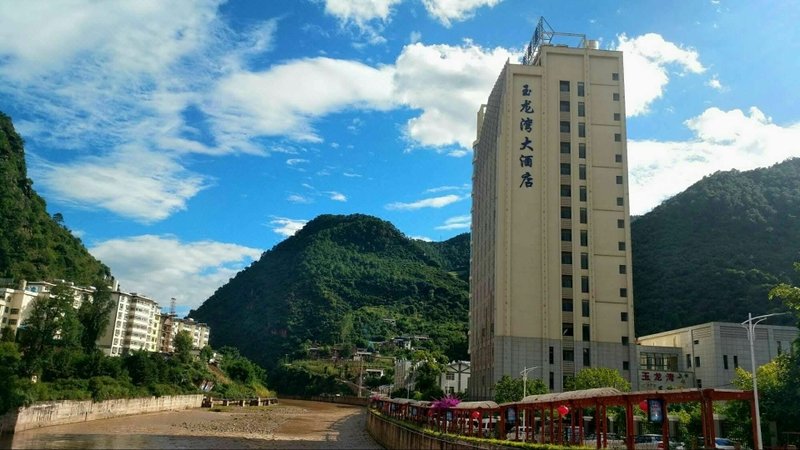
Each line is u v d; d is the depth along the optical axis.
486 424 88.25
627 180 118.12
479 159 152.25
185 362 192.50
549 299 111.56
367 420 128.00
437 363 174.38
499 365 109.19
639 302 162.38
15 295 137.00
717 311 139.25
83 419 101.31
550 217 115.38
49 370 107.50
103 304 138.12
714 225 169.38
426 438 65.00
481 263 139.75
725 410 63.22
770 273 143.00
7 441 70.19
